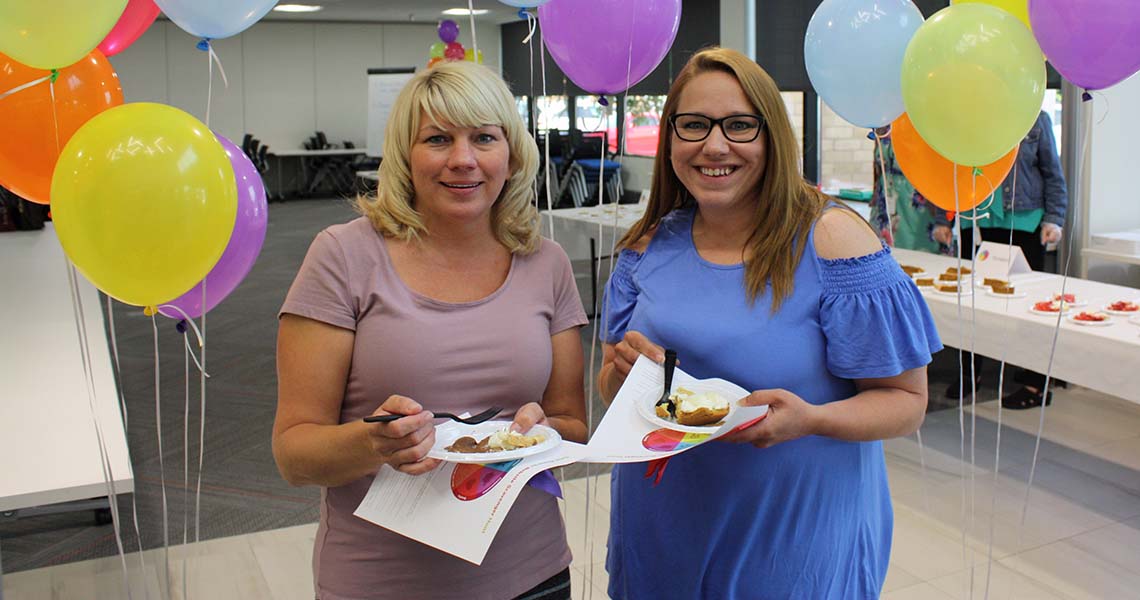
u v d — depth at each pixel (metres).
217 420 4.84
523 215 1.63
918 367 1.62
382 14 15.61
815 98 8.02
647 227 1.84
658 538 1.75
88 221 1.34
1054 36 1.73
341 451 1.41
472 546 1.34
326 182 16.86
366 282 1.53
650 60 1.89
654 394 1.57
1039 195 4.48
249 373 5.73
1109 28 1.67
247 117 16.69
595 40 1.84
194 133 1.40
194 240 1.39
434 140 1.50
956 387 4.95
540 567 1.60
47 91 1.59
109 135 1.35
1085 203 4.98
